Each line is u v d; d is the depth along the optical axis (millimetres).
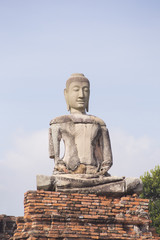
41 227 18625
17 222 19281
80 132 21062
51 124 21203
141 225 19859
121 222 19484
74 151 20797
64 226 18781
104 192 19906
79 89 21703
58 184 19484
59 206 19188
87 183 19797
